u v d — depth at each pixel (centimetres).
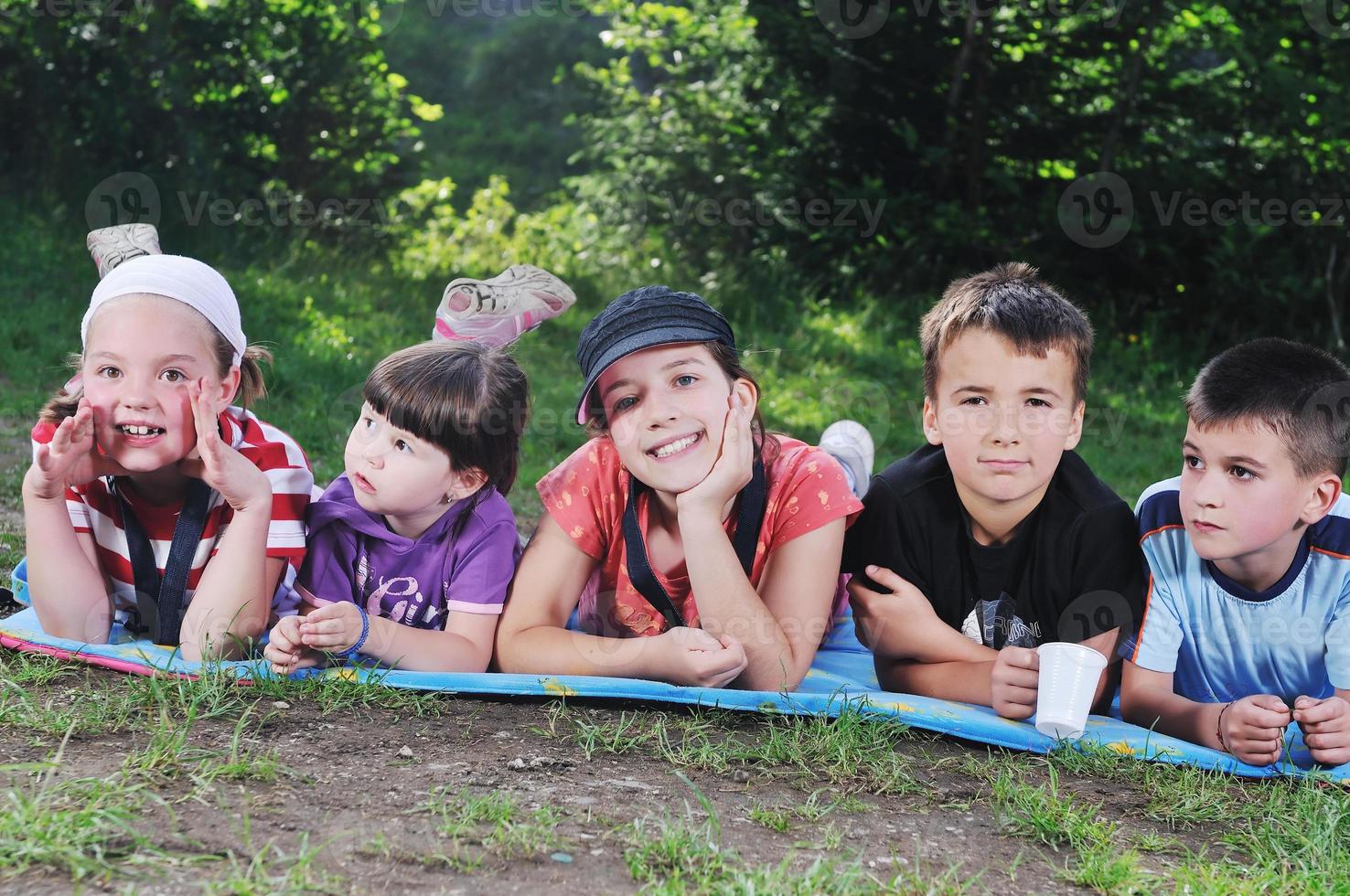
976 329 285
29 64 1005
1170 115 1064
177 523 295
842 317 994
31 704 250
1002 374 283
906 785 248
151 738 239
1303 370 272
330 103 1088
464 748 250
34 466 281
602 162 1412
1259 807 253
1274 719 267
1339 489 276
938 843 224
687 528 285
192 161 1004
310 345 788
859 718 273
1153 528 296
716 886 195
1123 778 265
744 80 1105
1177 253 1045
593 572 314
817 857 212
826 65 1071
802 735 268
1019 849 224
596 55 1927
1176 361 986
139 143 1013
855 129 1076
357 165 1117
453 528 303
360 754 242
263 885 183
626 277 1068
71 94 1012
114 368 278
